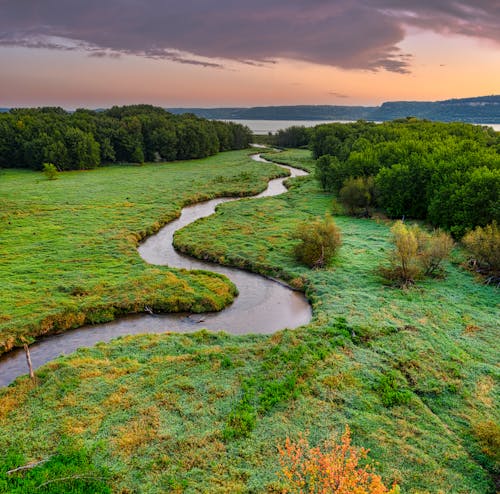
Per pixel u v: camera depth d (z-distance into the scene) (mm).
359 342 27000
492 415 20484
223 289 37438
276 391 21734
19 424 19703
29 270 40312
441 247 37281
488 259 36500
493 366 24312
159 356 25922
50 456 17688
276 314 34312
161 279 38656
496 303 32344
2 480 16172
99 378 23344
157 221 60406
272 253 46625
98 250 46688
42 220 58312
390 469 17062
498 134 104188
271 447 18188
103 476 16594
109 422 19750
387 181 60375
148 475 16734
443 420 20281
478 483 16594
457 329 28453
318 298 35281
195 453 17844
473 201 45969
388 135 96812
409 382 23031
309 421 19781
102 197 73750
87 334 31016
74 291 35812
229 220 60594
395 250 41500
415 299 33250
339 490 13617
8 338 28781
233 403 21094
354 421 19734
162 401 21266
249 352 25906
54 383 22812
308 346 26016
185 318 33656
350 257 43875
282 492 15672
